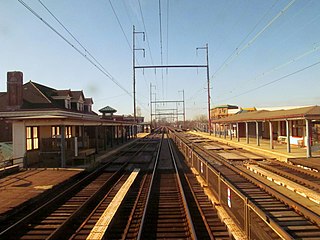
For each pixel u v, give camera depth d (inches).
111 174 663.8
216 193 402.6
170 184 540.1
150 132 3216.0
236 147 1160.8
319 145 893.8
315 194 397.4
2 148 844.6
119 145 1422.2
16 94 1161.4
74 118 717.9
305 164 626.2
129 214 368.5
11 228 294.7
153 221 336.8
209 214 352.5
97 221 327.6
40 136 834.2
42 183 488.1
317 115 723.4
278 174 569.0
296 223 297.1
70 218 330.0
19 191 430.0
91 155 850.8
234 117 1504.7
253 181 492.1
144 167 747.4
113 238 291.6
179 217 350.0
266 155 862.5
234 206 299.3
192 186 511.2
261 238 219.5
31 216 336.2
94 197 440.5
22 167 666.8
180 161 844.6
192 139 1771.7
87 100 1665.8
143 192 480.1
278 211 337.7
